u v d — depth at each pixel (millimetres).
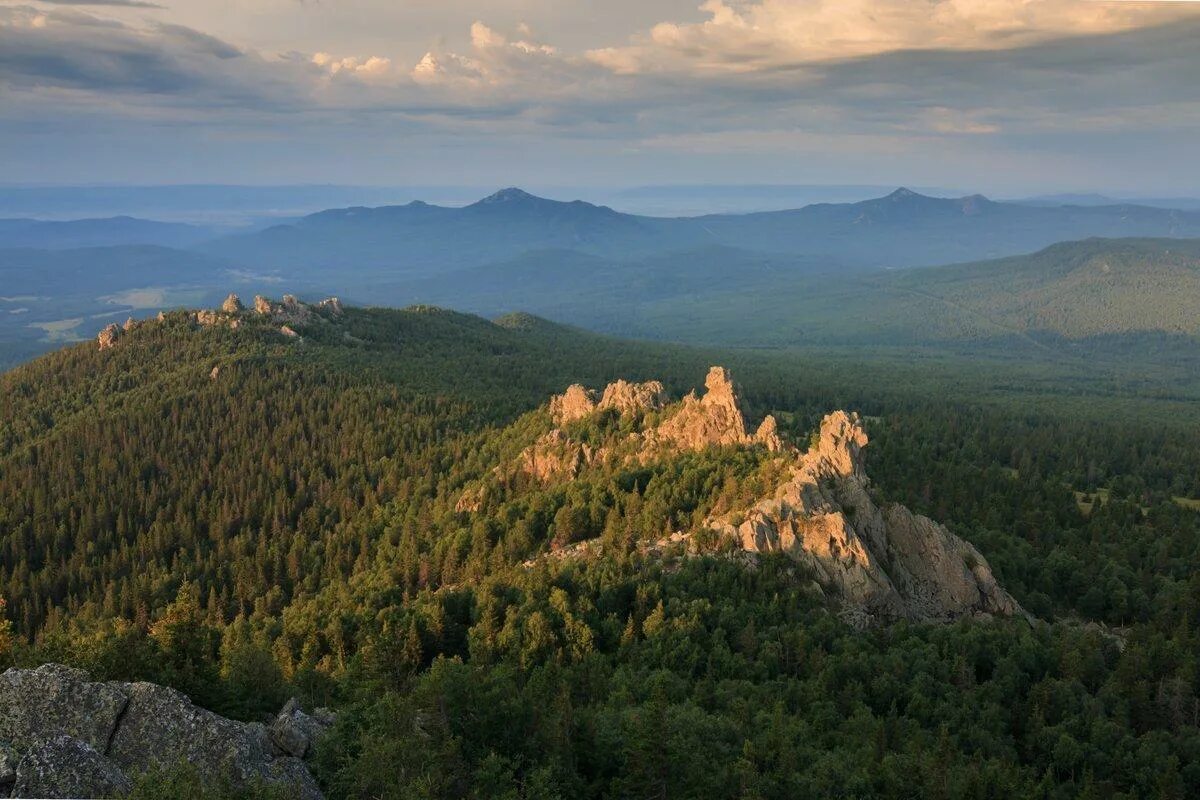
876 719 92188
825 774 78688
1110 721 98188
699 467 147375
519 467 181375
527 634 105562
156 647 75125
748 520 122125
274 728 64625
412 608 122688
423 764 60562
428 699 66250
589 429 186500
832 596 115562
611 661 103375
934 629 112188
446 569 144375
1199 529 175875
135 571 173500
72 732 56531
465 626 115625
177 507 198000
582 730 75625
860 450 137625
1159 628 125875
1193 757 93875
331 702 84750
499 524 154250
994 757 88000
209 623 148000
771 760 79125
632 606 114188
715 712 88938
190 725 58125
